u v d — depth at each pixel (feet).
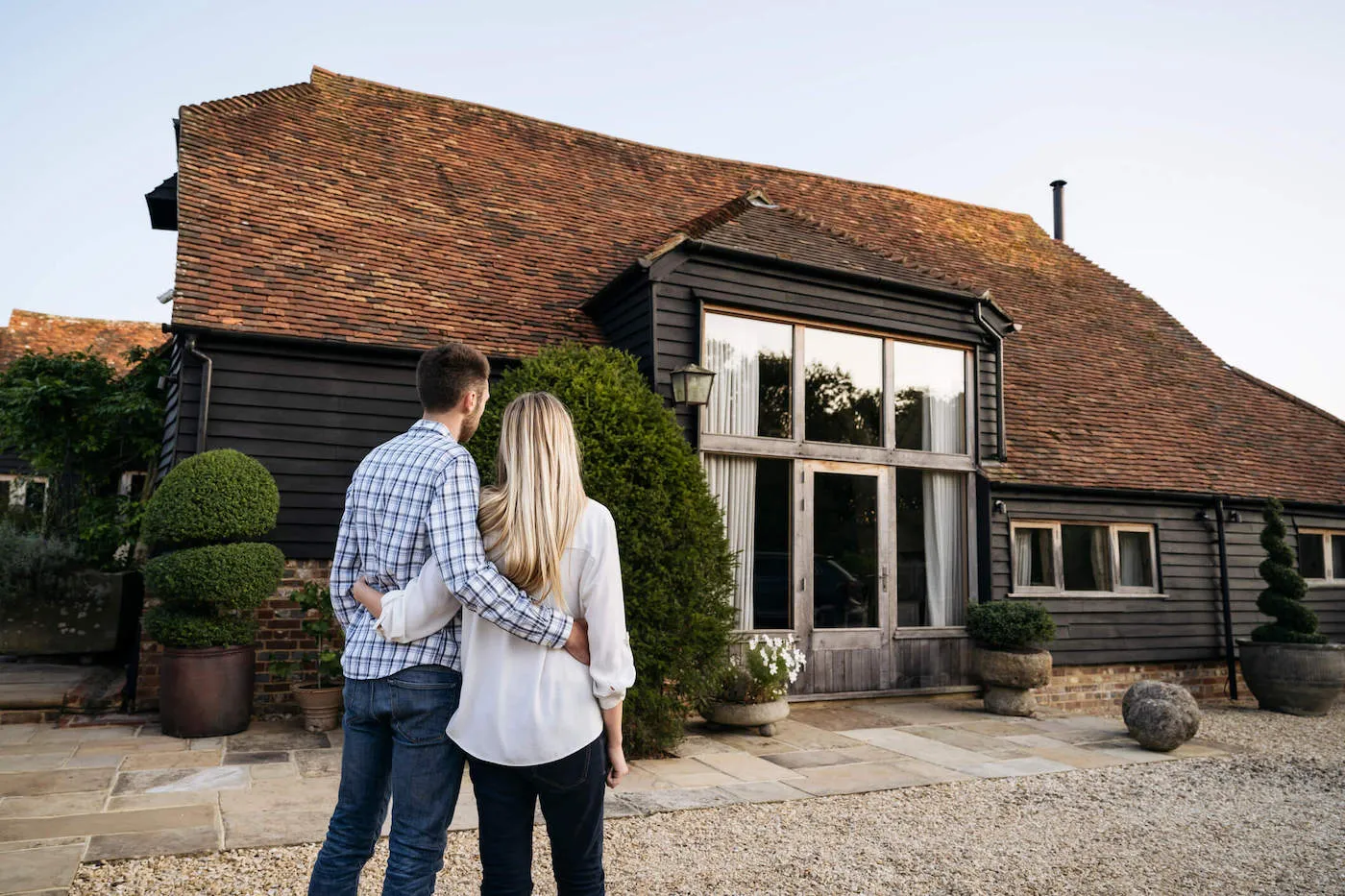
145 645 23.02
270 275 25.64
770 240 28.22
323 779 16.87
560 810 7.01
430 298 27.50
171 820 13.97
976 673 30.71
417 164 34.14
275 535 23.71
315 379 24.58
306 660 23.82
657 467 19.79
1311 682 31.07
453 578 6.57
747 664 23.53
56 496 30.42
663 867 12.85
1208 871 13.66
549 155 38.63
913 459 30.04
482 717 6.80
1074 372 39.65
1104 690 33.27
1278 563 33.55
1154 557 35.06
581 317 29.50
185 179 27.55
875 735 23.67
